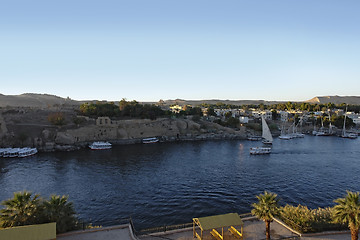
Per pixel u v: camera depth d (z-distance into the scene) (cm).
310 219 2750
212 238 2517
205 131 13975
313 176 6100
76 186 5219
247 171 6569
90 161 7544
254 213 2477
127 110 13650
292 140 12900
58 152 8925
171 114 15288
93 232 2595
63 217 2577
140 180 5675
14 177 5806
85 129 10656
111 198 4597
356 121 19188
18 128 9875
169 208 4178
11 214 2406
